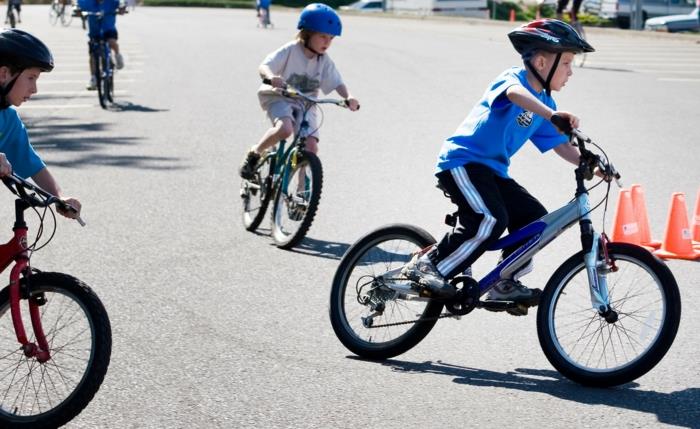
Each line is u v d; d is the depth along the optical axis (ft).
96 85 67.26
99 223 34.50
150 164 44.70
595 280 20.85
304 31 32.60
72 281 18.28
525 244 21.43
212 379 21.01
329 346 23.15
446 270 21.58
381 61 88.69
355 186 40.34
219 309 25.70
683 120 56.80
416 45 106.73
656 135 51.85
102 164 44.75
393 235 22.72
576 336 22.00
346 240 32.83
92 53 63.46
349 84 72.43
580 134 20.18
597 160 20.81
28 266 18.45
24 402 19.12
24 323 21.22
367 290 23.50
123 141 50.47
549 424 18.70
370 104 62.64
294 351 22.77
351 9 197.36
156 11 192.95
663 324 20.17
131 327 24.23
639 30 132.05
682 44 114.32
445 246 21.68
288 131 32.40
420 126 54.54
